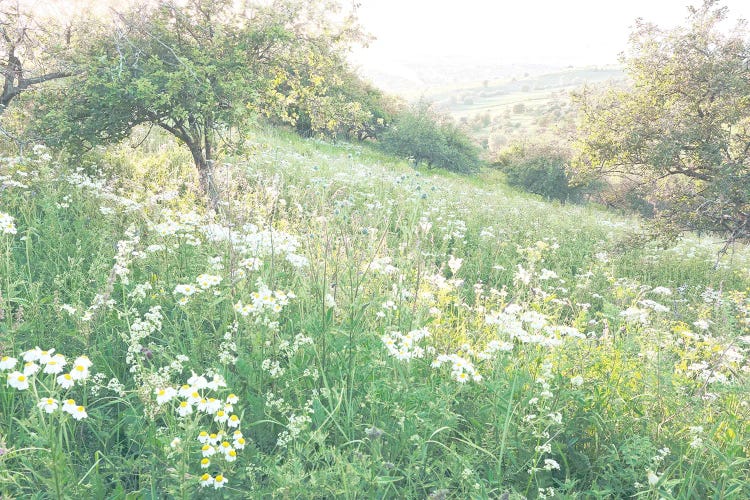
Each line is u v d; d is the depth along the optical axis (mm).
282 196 8531
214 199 6547
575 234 12266
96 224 5809
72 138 7488
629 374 4090
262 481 2900
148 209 6176
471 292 6973
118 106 7352
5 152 7445
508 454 3207
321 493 2645
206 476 2502
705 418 3596
